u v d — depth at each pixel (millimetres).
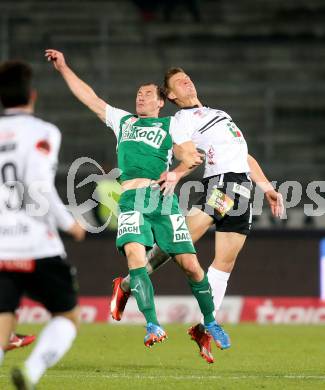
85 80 70938
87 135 71312
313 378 27172
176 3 83625
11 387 24094
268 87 70562
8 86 19078
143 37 81500
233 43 81062
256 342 40875
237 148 32688
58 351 18859
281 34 82875
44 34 78062
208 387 24594
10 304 18844
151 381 25922
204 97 75812
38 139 18516
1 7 83000
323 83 70562
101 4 83625
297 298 54812
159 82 73688
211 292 30328
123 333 45625
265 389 24359
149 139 30125
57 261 18797
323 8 84750
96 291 54156
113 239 54000
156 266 32219
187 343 40250
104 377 27016
